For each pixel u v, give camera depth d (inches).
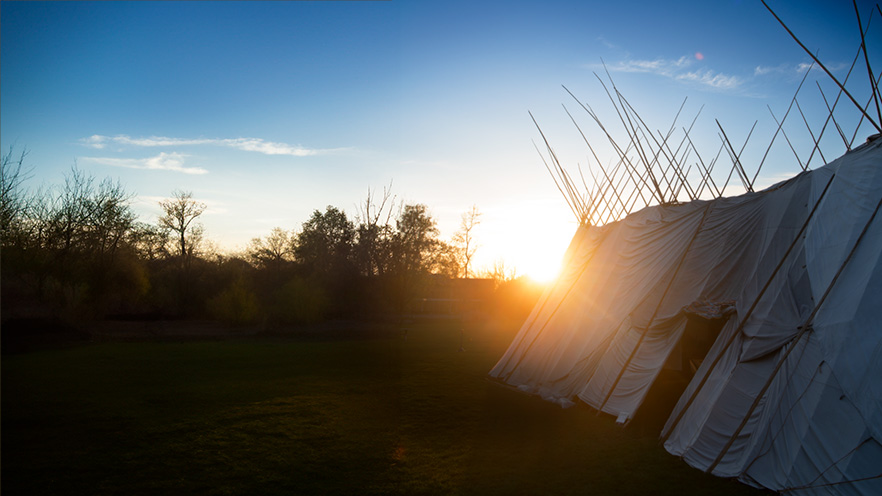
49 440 366.6
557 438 389.7
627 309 507.5
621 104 566.3
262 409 470.3
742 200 469.7
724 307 402.6
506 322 1891.0
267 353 888.3
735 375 339.0
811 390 283.0
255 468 319.6
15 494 272.7
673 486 291.3
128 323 1332.4
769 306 350.6
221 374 661.3
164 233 2011.6
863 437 246.5
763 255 393.7
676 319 437.7
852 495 239.1
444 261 2369.6
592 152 638.5
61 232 1262.3
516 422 438.3
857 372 261.3
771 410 300.2
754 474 289.3
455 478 305.7
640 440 381.4
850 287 291.3
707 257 463.8
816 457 262.1
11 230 1088.8
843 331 277.7
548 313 647.8
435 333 1405.0
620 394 450.9
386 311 1742.1
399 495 279.1
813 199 377.1
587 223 688.4
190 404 484.1
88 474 303.7
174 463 325.4
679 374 566.3
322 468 321.7
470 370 736.3
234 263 1834.4
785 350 316.2
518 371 620.4
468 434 401.7
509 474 312.8
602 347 509.0
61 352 843.4
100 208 1360.7
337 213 1995.6
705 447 327.0
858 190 324.5
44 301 1117.1
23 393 516.7
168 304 1605.6
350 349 979.9
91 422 414.0
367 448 363.3
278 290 1552.7
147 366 710.5
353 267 1720.0
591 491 284.7
